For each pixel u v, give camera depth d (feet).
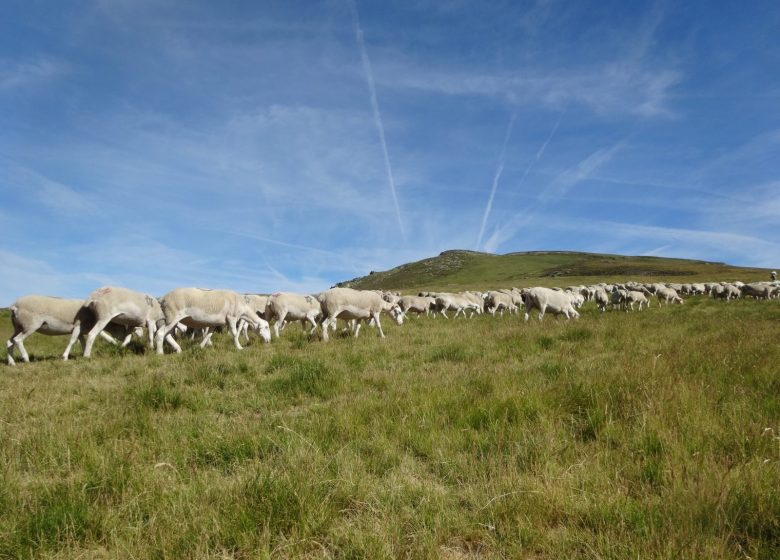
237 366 30.81
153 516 11.54
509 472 13.73
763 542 9.80
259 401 23.62
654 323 51.96
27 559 10.19
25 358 39.73
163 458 15.89
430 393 22.17
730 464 12.89
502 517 11.75
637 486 12.76
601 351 35.22
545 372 26.89
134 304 41.88
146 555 10.18
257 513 11.41
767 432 15.16
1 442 16.97
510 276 326.03
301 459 14.47
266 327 46.14
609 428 16.80
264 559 9.94
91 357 39.42
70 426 18.35
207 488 13.16
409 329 55.06
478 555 10.64
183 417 20.75
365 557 10.06
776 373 22.98
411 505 12.65
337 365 30.73
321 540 11.14
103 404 23.27
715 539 9.71
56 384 28.30
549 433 16.47
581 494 12.45
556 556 10.18
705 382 21.95
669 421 16.74
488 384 23.32
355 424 18.67
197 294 42.37
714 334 39.83
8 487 13.04
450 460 15.19
